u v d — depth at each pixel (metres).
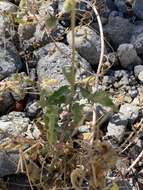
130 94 0.54
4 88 0.50
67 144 0.44
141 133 0.50
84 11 0.60
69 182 0.45
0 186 0.46
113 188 0.40
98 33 0.60
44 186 0.43
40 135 0.46
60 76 0.53
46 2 0.60
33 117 0.51
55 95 0.40
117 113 0.50
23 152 0.43
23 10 0.58
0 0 0.62
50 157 0.46
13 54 0.56
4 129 0.48
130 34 0.61
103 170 0.38
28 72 0.55
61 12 0.56
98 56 0.57
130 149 0.49
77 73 0.53
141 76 0.56
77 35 0.57
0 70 0.54
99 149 0.38
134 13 0.63
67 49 0.56
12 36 0.59
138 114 0.51
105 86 0.55
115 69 0.58
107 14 0.62
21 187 0.46
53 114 0.39
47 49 0.57
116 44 0.61
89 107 0.49
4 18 0.59
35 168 0.45
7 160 0.45
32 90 0.53
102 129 0.51
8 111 0.52
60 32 0.59
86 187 0.44
